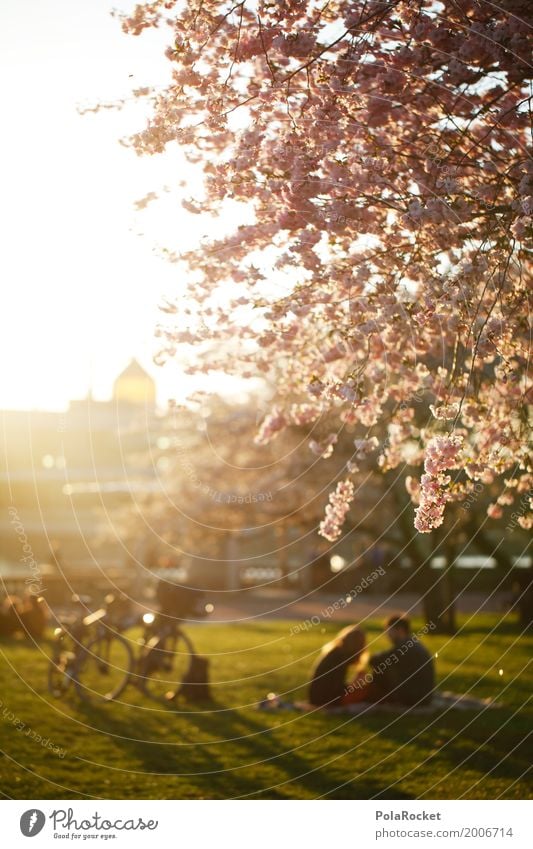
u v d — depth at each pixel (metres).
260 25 5.55
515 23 5.34
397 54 5.57
